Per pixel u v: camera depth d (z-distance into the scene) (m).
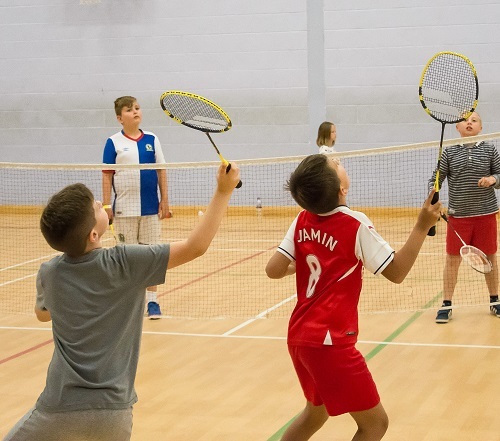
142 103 14.53
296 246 3.43
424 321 6.79
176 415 4.64
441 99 3.75
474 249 5.25
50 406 2.65
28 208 14.88
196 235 2.63
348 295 3.29
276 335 6.48
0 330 6.86
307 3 13.51
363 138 13.59
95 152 14.91
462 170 6.70
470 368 5.40
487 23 12.84
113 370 2.67
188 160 14.45
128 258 2.67
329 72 13.62
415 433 4.25
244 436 4.29
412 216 13.07
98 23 14.55
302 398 4.91
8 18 14.91
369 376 3.28
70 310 2.67
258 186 14.08
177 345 6.25
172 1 14.23
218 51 14.17
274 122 14.08
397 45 13.28
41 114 15.02
